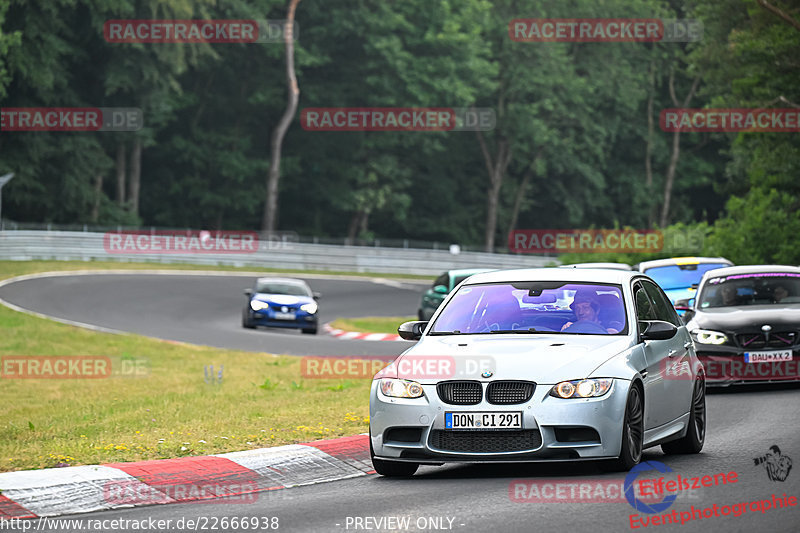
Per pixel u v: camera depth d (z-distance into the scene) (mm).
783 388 62906
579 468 36625
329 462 39156
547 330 37719
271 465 38031
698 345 61812
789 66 149000
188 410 55750
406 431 35375
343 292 189125
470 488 33656
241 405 57469
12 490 32844
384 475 37156
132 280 174000
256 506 32031
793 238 137875
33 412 58688
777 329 61156
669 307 43125
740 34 156500
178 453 39844
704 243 147375
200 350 99250
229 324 133875
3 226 198500
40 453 39656
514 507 30281
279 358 91812
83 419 53719
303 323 126188
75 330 113812
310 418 49656
